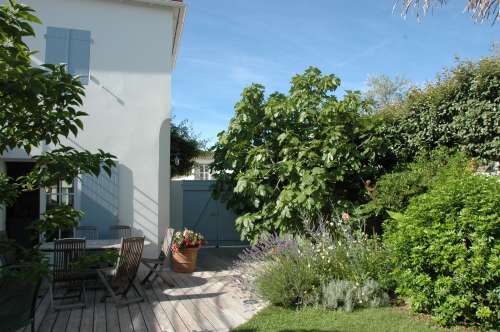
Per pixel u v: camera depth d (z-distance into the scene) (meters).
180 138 13.76
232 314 5.13
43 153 2.45
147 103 8.30
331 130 7.21
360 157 7.26
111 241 6.77
